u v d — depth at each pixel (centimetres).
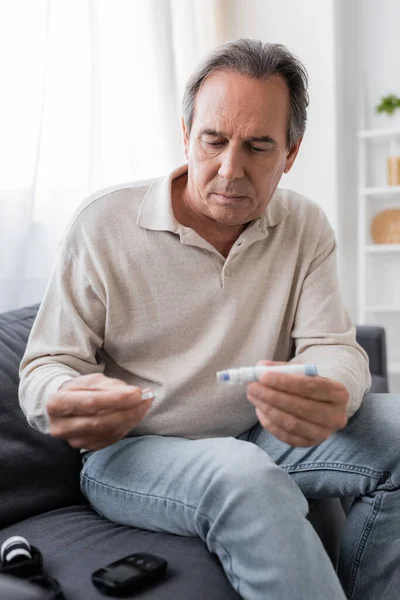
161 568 87
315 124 307
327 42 301
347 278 358
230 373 98
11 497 113
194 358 118
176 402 117
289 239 127
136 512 104
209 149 110
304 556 85
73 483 123
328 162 306
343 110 341
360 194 337
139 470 105
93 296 117
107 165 220
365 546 107
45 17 173
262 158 110
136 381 121
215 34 307
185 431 117
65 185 192
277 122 110
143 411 98
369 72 344
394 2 338
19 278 170
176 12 267
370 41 343
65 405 97
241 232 123
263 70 108
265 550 86
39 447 120
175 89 245
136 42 230
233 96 107
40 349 115
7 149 166
